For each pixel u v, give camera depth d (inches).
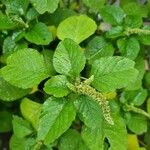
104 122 9.1
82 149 9.6
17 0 10.0
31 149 10.1
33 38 9.7
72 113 8.4
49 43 10.3
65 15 10.8
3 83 9.9
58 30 9.8
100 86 8.6
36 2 9.4
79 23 9.8
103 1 10.5
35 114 10.2
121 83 8.5
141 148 11.0
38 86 10.7
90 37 11.4
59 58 8.7
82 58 8.7
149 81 11.5
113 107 9.9
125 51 10.1
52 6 9.4
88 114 8.4
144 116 10.9
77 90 8.6
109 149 9.3
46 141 8.2
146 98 11.7
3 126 12.0
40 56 9.0
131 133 11.3
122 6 11.7
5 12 10.3
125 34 10.3
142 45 10.9
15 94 10.0
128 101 10.7
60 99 8.6
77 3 12.5
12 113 12.2
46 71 9.0
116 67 8.6
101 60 8.7
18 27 9.9
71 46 8.7
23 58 8.9
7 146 13.5
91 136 9.0
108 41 10.5
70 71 8.8
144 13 11.1
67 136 9.7
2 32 10.4
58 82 8.7
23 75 8.8
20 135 10.3
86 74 9.9
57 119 8.4
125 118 10.6
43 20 10.7
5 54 10.2
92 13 11.9
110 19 10.5
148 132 11.7
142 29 10.4
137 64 10.6
